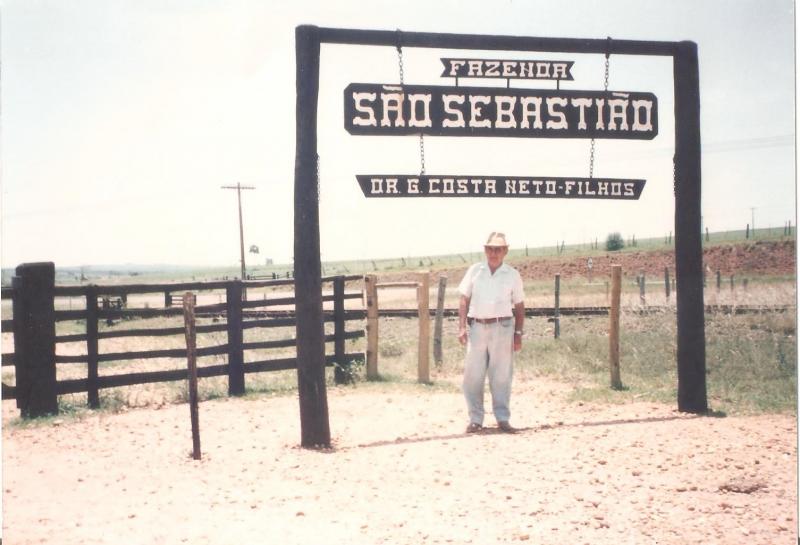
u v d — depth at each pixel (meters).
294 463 5.99
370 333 10.88
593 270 60.94
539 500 4.76
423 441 6.68
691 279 7.63
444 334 16.14
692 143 7.54
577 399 8.84
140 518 4.55
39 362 8.30
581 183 7.55
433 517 4.48
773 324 14.23
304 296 6.65
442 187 7.29
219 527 4.35
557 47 7.38
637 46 7.46
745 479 5.00
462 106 7.25
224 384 10.45
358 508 4.71
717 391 8.80
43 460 6.16
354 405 8.77
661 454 5.82
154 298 52.00
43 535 4.20
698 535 4.05
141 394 9.78
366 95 7.11
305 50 6.67
